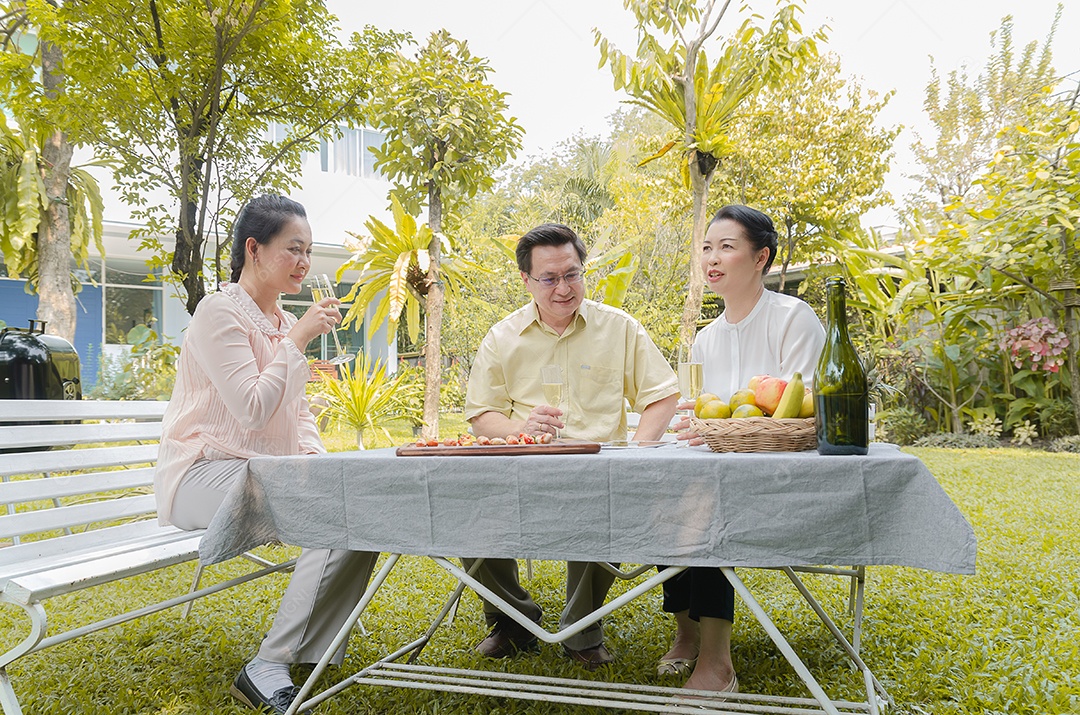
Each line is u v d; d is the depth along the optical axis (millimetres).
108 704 2100
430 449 1807
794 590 3094
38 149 8914
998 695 1948
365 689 2160
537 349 2688
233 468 2240
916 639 2410
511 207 20266
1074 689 1949
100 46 5289
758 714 1835
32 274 9883
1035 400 9102
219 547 1787
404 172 8547
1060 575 3113
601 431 2633
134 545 2152
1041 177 8133
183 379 2314
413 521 1737
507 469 1664
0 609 3176
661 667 2217
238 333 2230
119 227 12242
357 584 2102
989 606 2732
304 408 2705
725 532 1529
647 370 2686
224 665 2379
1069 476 6039
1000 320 9766
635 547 1582
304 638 2043
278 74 5820
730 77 8062
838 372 1562
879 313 10031
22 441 2271
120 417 2674
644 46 8070
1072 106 8773
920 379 9766
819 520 1485
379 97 7898
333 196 14328
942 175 15805
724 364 2518
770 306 2455
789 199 12750
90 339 13773
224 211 5953
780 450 1694
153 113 5609
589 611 2287
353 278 16047
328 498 1810
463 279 9641
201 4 5352
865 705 1751
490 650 2438
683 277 12805
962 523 1383
